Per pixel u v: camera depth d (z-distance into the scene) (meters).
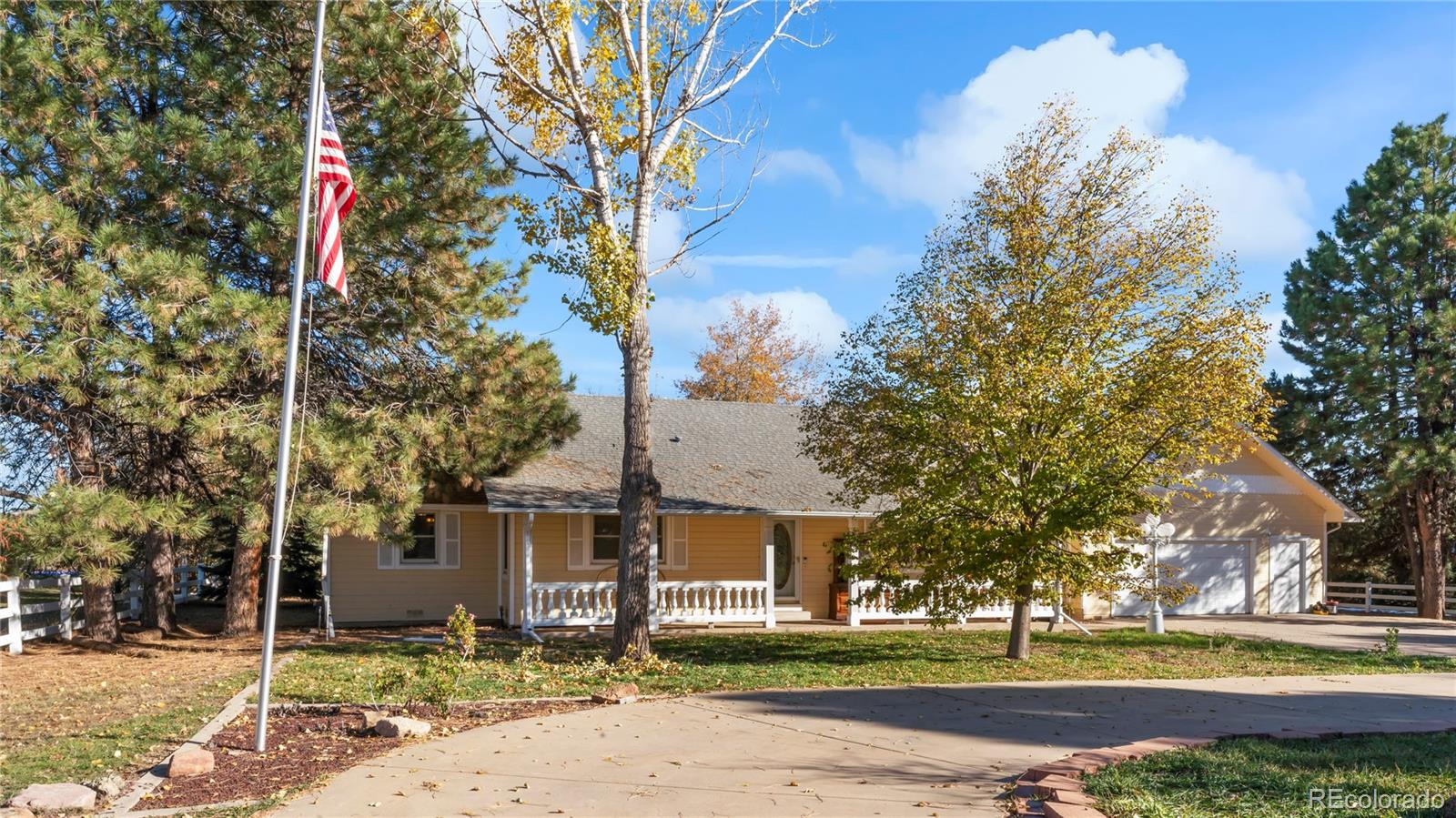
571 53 16.72
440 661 12.16
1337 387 34.81
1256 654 18.09
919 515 16.23
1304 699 12.84
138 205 17.22
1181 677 15.12
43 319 15.55
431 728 10.54
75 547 15.47
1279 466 29.86
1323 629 24.67
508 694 12.82
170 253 15.95
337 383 19.69
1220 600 29.08
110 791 8.03
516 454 21.66
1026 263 16.52
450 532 24.55
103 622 19.62
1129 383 16.02
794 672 15.12
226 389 18.27
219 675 14.83
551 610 21.94
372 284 19.03
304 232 10.14
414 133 18.44
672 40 17.27
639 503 16.48
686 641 19.95
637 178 16.86
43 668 15.98
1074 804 7.16
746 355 52.59
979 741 10.05
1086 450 15.88
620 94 17.05
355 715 11.19
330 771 8.75
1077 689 13.70
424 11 18.39
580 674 14.84
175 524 16.39
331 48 18.66
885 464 17.27
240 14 18.28
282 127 17.86
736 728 10.73
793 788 8.16
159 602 21.52
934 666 16.03
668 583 23.12
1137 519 27.36
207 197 17.39
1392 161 31.95
